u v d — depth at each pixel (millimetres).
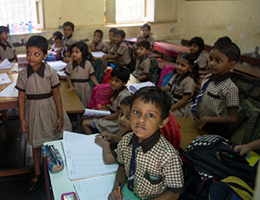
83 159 1438
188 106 2645
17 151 2893
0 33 4246
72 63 3061
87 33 6211
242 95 2264
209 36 5824
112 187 1260
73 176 1307
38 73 1917
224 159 1402
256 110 1960
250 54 4648
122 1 6496
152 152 1099
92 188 1244
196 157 1438
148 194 1158
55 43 5234
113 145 1639
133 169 1158
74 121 3348
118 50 4652
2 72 3152
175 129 1655
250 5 4535
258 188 545
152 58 3973
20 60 3902
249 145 1559
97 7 6156
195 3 6215
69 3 5883
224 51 1828
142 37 5715
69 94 2785
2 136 3176
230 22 5082
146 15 6770
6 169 2467
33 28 5836
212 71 1933
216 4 5453
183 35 6941
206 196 1293
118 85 2379
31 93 1964
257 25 4426
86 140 1634
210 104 2025
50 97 2039
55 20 5891
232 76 2469
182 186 1111
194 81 2646
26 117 2049
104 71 3541
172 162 1092
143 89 1063
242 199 1141
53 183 1272
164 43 6473
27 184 2350
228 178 1271
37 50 1805
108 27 6332
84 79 3053
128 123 1755
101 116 2525
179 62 2557
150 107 1009
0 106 2188
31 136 2061
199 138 1550
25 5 5629
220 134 1936
